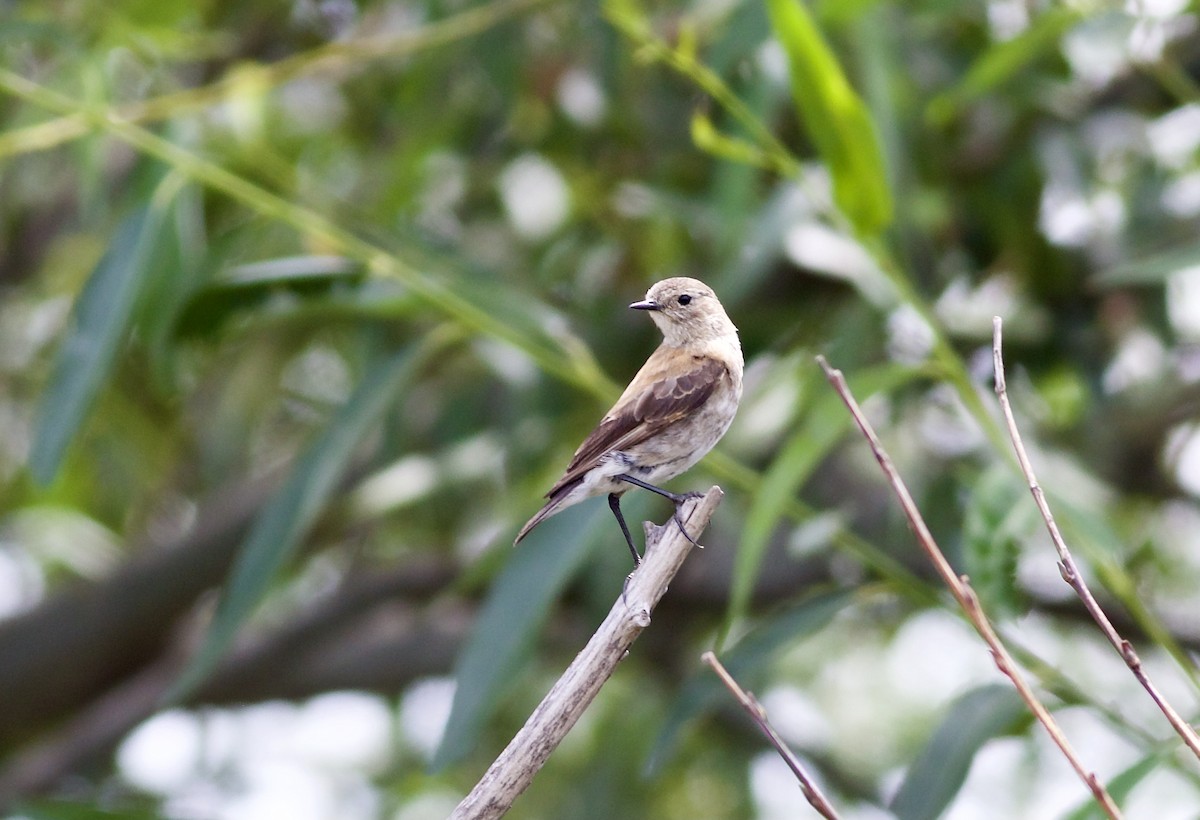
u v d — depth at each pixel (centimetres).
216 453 1498
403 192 1271
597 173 1377
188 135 1051
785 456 804
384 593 1467
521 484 1227
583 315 1351
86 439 1531
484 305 973
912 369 831
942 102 1080
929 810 805
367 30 1461
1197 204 1313
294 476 940
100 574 1455
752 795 1614
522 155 1381
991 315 1258
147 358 1494
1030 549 1191
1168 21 1095
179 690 911
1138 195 1287
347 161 1463
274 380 1475
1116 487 1411
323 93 1475
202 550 1411
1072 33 982
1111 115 1282
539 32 1339
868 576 1304
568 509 900
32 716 1474
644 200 1271
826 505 1345
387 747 1725
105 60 1093
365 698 1673
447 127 1341
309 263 974
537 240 1358
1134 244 1276
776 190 1074
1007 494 820
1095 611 489
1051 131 1255
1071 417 1329
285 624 1489
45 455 917
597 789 1591
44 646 1414
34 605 1434
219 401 1519
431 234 1249
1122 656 480
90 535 1543
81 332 932
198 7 1409
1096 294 1275
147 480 1577
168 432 1573
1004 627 845
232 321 1082
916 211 1170
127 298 934
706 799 1672
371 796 1694
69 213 1591
